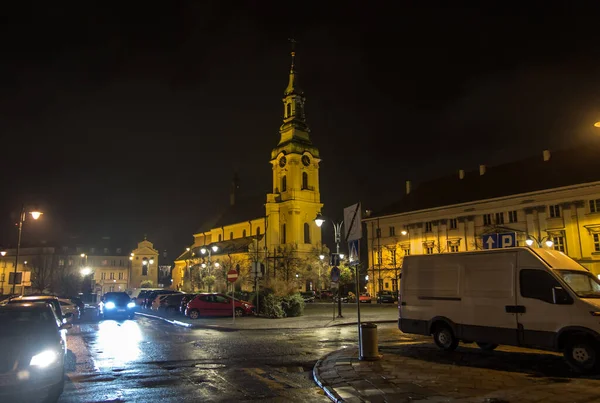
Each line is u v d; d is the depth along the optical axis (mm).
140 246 110188
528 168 51312
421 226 57625
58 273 83062
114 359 13445
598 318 10148
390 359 12344
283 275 66125
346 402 8297
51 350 8797
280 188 76250
